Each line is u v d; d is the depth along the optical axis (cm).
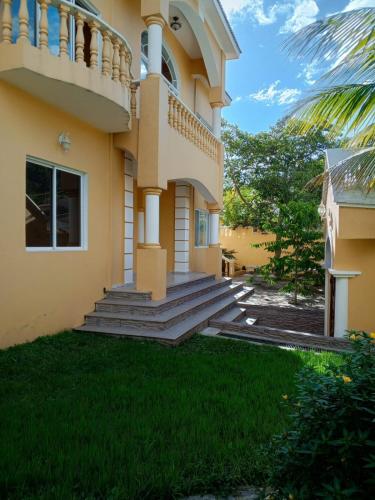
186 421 312
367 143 648
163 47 1003
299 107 557
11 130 505
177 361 489
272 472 196
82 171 655
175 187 1144
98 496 216
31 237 557
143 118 696
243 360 514
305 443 183
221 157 1179
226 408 341
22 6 465
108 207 734
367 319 809
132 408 338
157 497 220
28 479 227
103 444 271
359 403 181
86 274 668
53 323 590
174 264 1151
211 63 1084
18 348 499
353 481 167
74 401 350
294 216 1305
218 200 1169
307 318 1088
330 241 948
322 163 1825
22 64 459
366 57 480
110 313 664
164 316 646
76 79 509
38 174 568
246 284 1770
